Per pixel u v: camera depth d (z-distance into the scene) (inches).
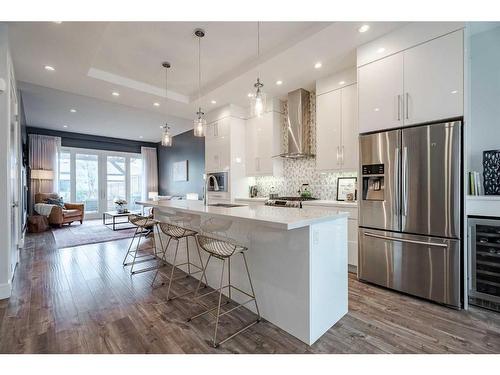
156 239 154.5
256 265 85.0
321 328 73.0
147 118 237.6
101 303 92.4
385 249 104.7
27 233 223.6
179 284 111.1
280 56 120.3
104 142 332.2
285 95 174.9
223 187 193.9
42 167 277.4
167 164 345.7
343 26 98.5
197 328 76.5
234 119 189.8
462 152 87.8
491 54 104.4
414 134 96.2
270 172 177.9
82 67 127.0
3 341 69.7
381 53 105.0
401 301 94.6
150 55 127.2
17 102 146.0
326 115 143.5
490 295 86.7
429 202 93.2
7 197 97.6
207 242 84.3
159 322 79.7
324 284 74.1
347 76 134.1
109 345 68.2
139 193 365.4
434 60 92.0
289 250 73.8
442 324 78.5
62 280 114.7
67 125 267.1
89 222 292.0
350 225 122.3
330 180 159.0
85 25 94.7
